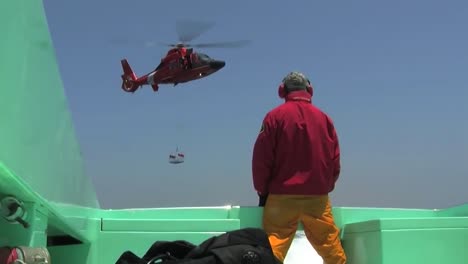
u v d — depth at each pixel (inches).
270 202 156.0
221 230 144.6
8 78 44.4
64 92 79.0
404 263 137.0
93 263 138.1
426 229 139.3
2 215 53.2
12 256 49.9
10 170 43.3
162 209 176.9
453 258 139.9
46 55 60.7
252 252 90.7
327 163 157.3
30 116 52.4
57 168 71.5
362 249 149.9
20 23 46.9
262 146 156.6
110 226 141.2
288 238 154.4
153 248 102.8
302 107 157.4
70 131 87.7
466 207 175.2
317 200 154.5
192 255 91.7
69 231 99.9
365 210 175.5
